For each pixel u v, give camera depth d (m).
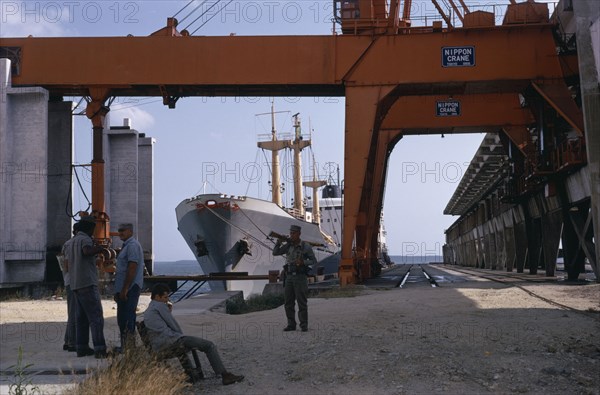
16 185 27.53
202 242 36.00
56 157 31.84
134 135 38.03
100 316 8.38
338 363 7.71
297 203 50.94
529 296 17.25
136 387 5.94
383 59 26.06
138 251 8.48
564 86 25.34
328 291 22.77
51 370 7.41
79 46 26.69
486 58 25.73
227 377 7.00
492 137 41.00
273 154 50.84
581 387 6.57
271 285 24.38
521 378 6.93
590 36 17.09
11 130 27.41
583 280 27.19
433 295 18.16
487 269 59.84
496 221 53.47
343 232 26.08
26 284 26.66
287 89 27.22
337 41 26.23
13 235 27.56
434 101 35.31
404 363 7.63
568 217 27.52
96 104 26.66
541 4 25.62
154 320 7.15
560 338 9.37
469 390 6.47
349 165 25.95
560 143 27.72
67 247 8.55
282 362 8.05
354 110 25.98
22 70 26.88
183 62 26.22
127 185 37.62
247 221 35.97
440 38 25.97
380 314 12.62
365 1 26.55
